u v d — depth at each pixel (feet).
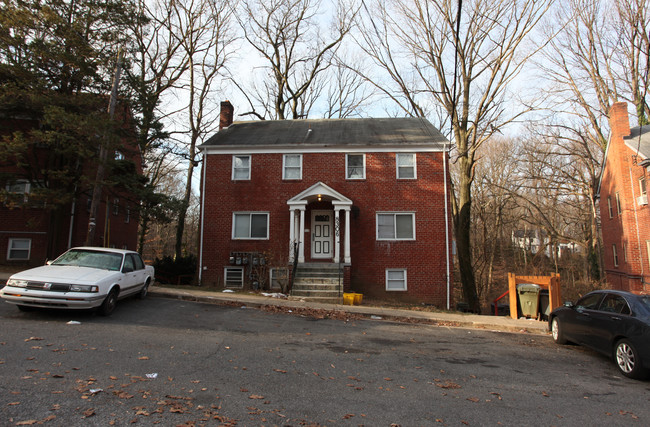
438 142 57.77
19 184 58.65
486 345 27.68
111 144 43.91
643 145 61.16
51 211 52.08
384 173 58.13
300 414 13.92
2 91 43.29
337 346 24.73
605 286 69.05
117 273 30.42
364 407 14.90
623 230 68.03
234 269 57.77
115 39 47.62
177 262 59.88
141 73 70.13
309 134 63.93
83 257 31.94
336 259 53.88
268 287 55.26
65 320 26.30
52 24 44.11
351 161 59.26
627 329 21.33
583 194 91.81
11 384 14.76
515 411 15.30
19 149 40.93
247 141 61.26
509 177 111.34
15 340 20.83
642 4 72.90
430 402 15.81
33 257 59.00
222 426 12.53
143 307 33.35
